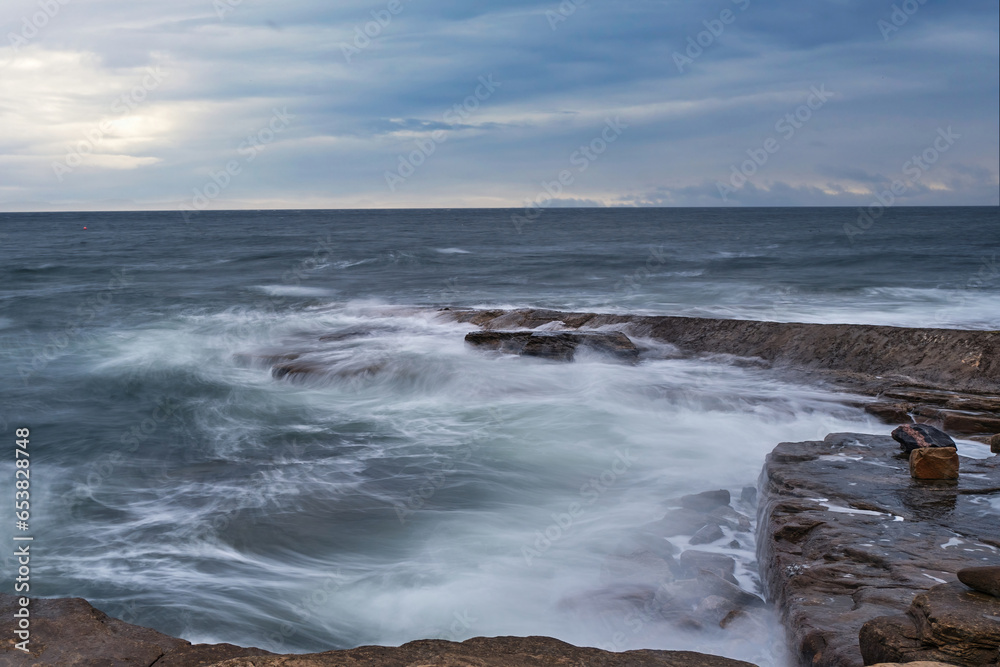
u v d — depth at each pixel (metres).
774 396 10.41
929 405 9.73
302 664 3.50
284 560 6.42
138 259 43.94
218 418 11.43
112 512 7.55
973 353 10.71
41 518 7.40
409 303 24.50
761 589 5.37
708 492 7.29
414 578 6.01
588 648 3.90
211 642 5.07
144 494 8.10
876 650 3.31
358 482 8.38
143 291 28.25
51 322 20.86
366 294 27.25
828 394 10.46
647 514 7.18
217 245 58.75
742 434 9.52
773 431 9.56
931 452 6.30
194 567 6.29
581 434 9.82
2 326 20.14
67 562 6.36
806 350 12.36
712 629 4.74
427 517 7.32
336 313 20.80
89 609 4.24
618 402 11.09
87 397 12.91
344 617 5.43
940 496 5.86
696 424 10.02
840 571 4.54
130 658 3.79
